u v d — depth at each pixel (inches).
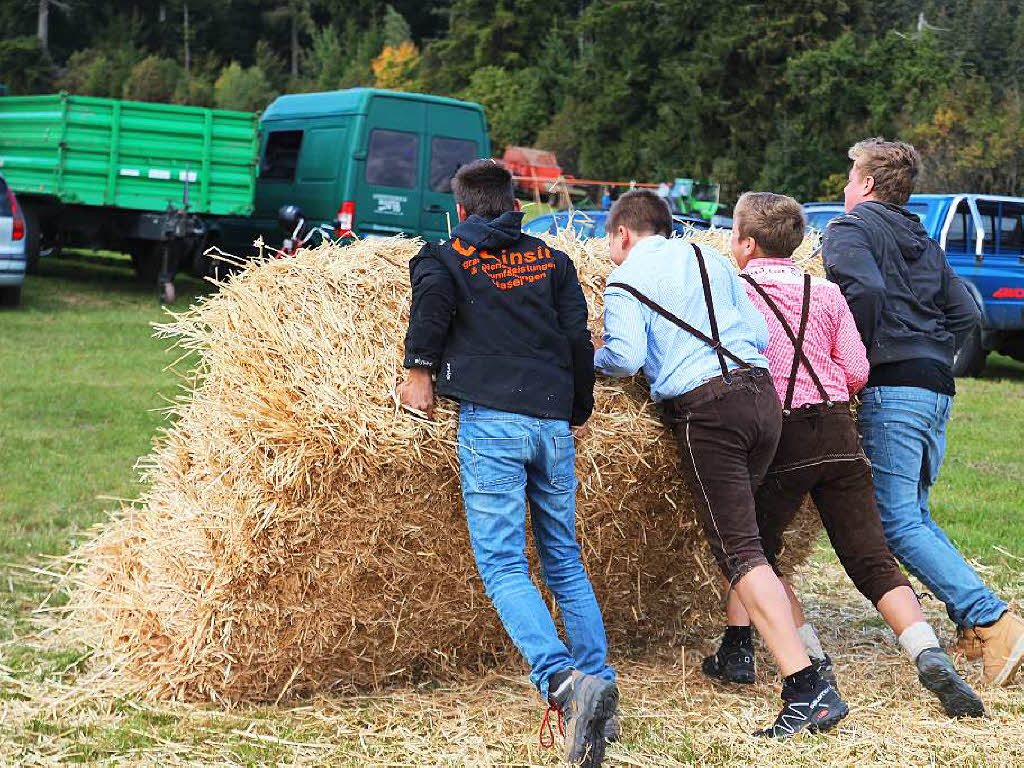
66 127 853.2
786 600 216.1
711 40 2869.1
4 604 274.1
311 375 208.8
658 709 226.7
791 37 2810.0
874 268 246.8
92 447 442.3
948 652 267.4
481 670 243.4
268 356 212.8
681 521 246.7
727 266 229.5
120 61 5128.0
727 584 245.9
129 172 860.6
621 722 218.4
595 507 232.1
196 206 870.4
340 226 800.3
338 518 210.2
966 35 3257.9
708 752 204.7
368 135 804.0
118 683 228.2
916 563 249.6
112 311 845.2
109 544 251.9
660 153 2962.6
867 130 2551.7
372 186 807.7
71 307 853.2
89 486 382.6
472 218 213.9
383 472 208.4
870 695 236.5
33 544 316.8
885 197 262.8
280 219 806.5
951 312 262.7
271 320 215.6
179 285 1019.3
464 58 4389.8
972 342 778.2
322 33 5930.1
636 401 233.1
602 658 212.4
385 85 4778.5
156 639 225.6
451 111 825.5
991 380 783.7
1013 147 1814.7
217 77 5605.3
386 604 223.0
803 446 229.8
